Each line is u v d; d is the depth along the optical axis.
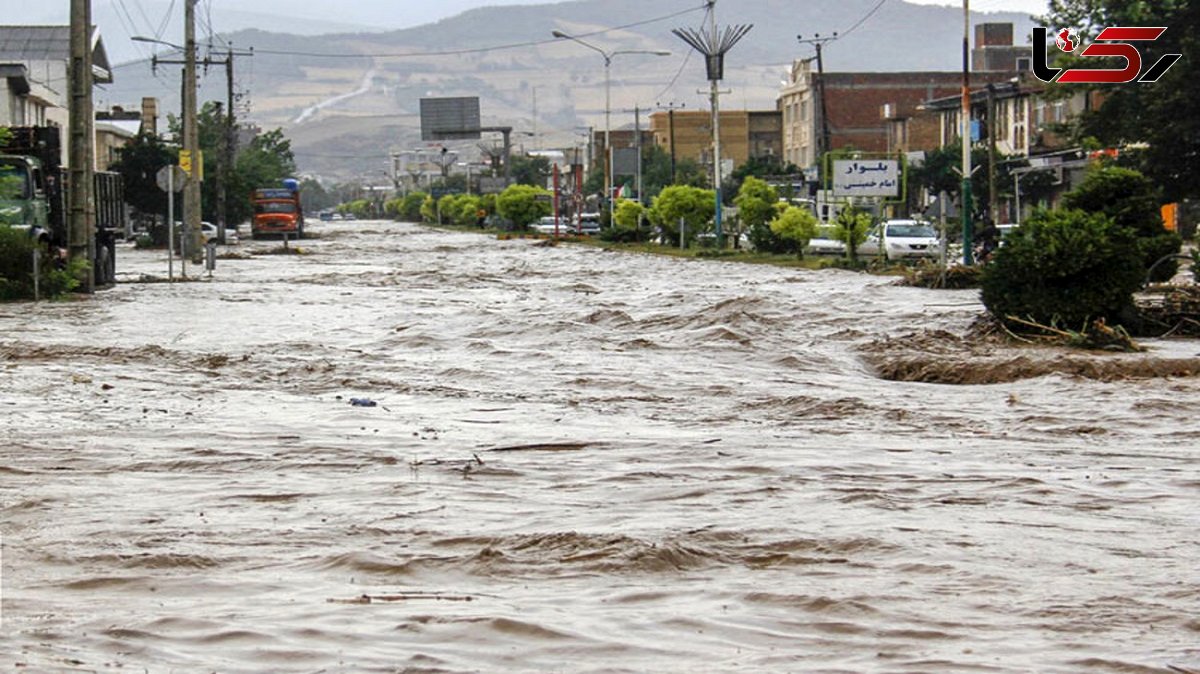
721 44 67.69
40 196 38.16
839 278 45.34
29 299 35.75
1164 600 7.88
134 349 22.61
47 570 8.57
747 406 16.72
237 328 27.73
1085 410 16.28
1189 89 45.31
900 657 6.84
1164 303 26.23
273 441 13.73
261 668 6.59
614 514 10.24
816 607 7.75
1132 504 10.66
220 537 9.45
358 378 19.27
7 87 72.44
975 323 26.39
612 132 163.38
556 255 67.56
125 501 10.72
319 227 147.00
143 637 7.11
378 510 10.38
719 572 8.57
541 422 15.30
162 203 86.00
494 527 9.76
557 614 7.58
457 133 140.88
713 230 74.62
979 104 88.38
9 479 11.62
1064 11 47.81
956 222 62.16
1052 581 8.31
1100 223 25.11
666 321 27.53
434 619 7.45
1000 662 6.74
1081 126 49.19
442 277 47.12
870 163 58.16
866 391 18.30
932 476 11.87
